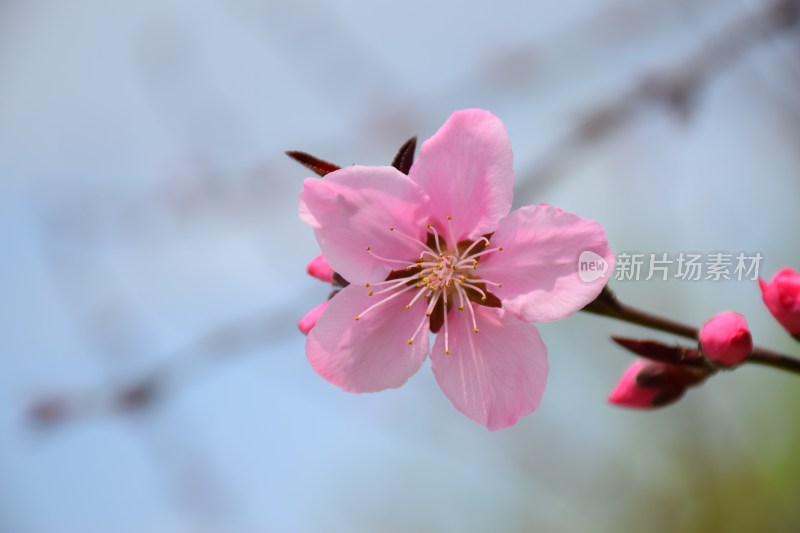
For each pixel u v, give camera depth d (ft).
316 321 0.88
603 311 0.89
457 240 0.87
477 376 0.87
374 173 0.86
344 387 0.87
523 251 0.86
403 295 0.88
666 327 0.89
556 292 0.85
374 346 0.87
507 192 0.86
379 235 0.87
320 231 0.86
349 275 0.87
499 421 0.86
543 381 0.86
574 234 0.85
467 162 0.86
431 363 0.88
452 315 0.88
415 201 0.86
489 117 0.86
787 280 0.89
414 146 0.87
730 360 0.88
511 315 0.87
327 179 0.86
